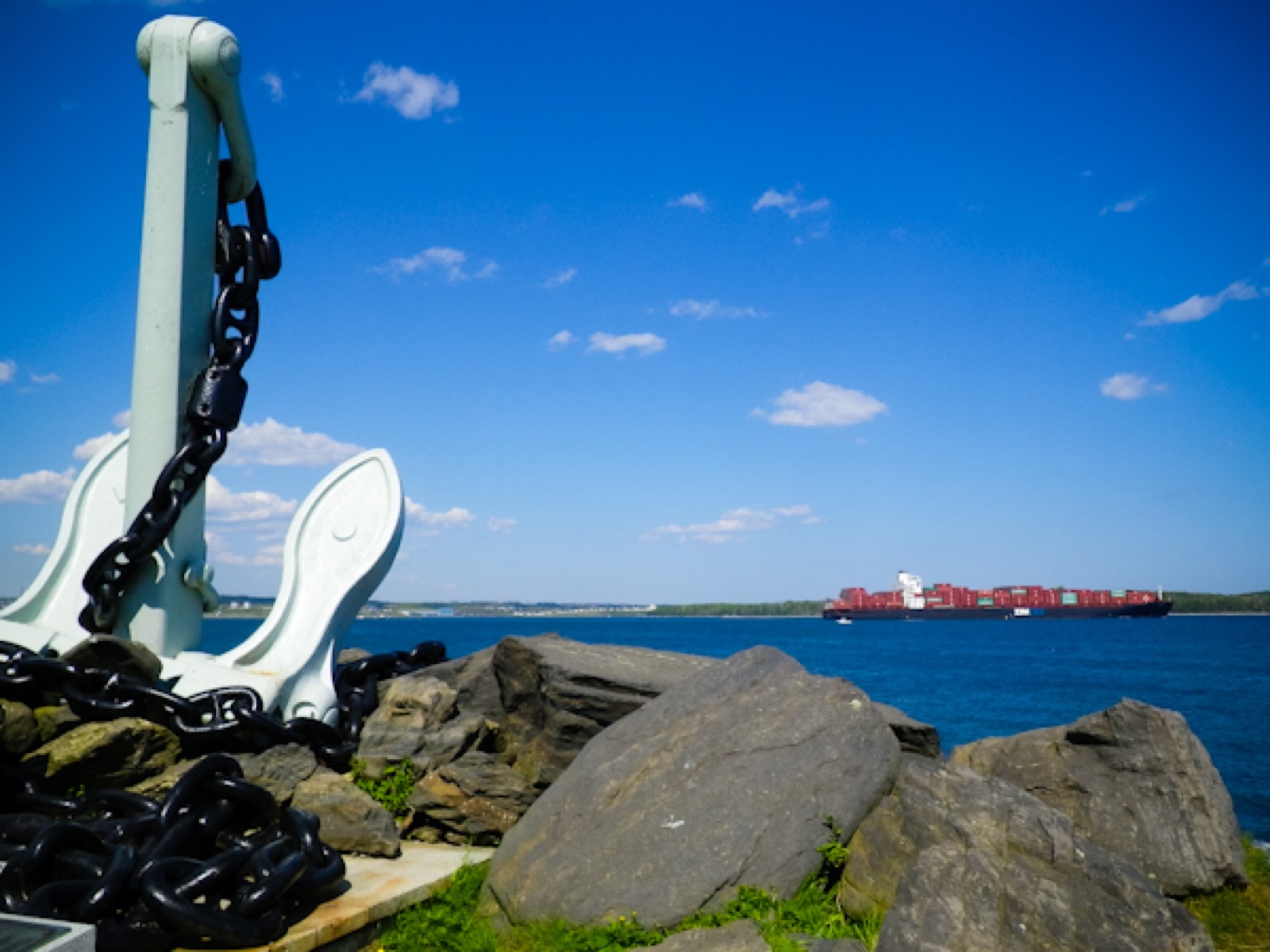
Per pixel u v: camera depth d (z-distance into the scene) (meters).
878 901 5.38
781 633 106.12
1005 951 4.72
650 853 5.62
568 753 7.34
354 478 8.73
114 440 8.95
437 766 7.47
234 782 5.64
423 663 9.68
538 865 5.81
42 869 4.79
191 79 7.94
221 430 7.84
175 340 7.84
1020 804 5.61
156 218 7.88
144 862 4.96
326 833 6.61
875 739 6.14
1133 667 49.72
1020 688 38.09
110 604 7.54
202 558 8.20
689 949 4.94
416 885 5.95
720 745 6.22
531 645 8.19
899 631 110.38
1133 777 6.42
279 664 7.89
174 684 7.46
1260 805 13.59
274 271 8.38
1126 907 4.93
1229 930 5.66
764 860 5.58
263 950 4.82
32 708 6.95
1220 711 28.23
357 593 8.46
